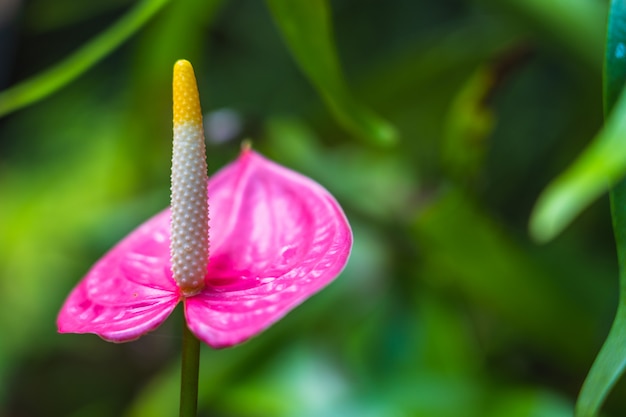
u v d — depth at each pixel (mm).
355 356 874
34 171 1421
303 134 866
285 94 1494
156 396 880
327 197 472
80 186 1280
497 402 719
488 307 798
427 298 899
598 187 474
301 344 873
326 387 797
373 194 880
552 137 1165
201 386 838
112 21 1706
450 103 921
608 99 450
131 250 485
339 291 920
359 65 1446
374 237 920
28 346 1385
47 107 1568
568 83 1167
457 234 750
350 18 1469
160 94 923
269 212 481
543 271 763
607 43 452
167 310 448
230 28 1560
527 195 1179
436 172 917
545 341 768
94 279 471
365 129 589
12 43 1345
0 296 1334
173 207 452
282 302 425
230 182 497
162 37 861
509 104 1218
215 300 439
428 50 908
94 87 1571
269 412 779
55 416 1502
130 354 1520
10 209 1335
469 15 1331
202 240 451
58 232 1258
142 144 979
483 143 732
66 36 1677
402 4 1450
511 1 647
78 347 1512
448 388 750
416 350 876
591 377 429
